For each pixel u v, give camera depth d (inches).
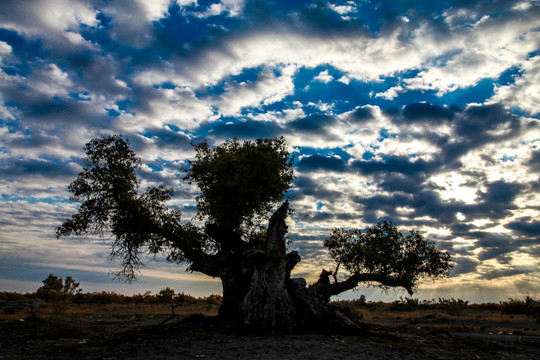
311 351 472.7
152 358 417.7
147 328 693.3
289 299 713.6
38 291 1685.5
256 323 663.1
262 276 715.4
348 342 564.4
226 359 411.2
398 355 486.6
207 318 780.0
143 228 813.9
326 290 915.4
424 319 1362.0
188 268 850.1
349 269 965.8
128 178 822.5
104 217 822.5
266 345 509.7
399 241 959.6
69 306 1443.2
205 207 845.2
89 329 790.5
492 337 809.5
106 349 501.4
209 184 838.5
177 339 571.8
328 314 694.5
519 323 1186.6
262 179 783.7
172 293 2111.2
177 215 832.9
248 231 887.7
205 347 492.7
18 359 436.8
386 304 2245.3
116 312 1291.8
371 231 989.8
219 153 866.8
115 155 814.5
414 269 946.7
